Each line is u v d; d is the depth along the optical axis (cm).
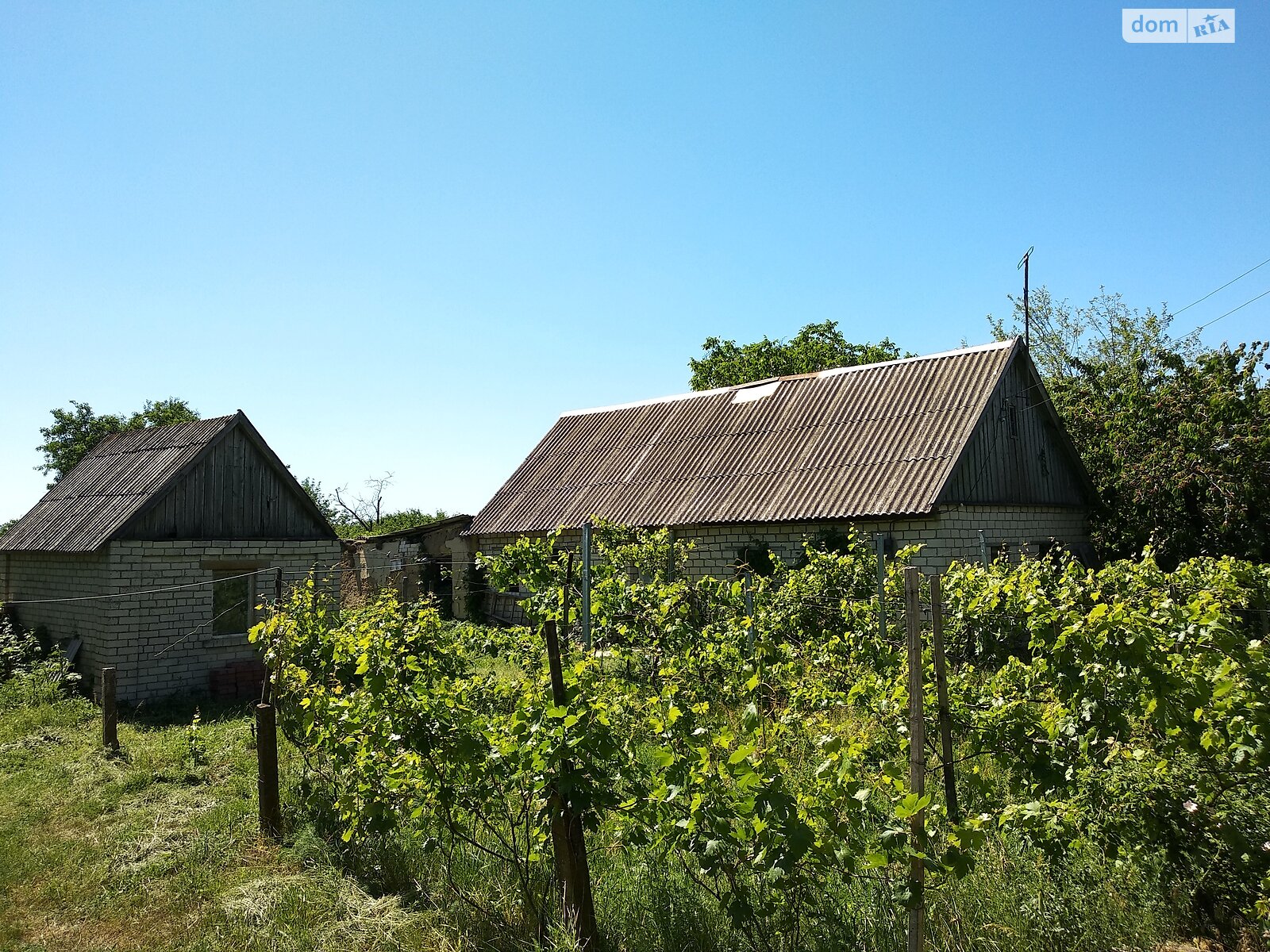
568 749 432
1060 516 1777
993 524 1600
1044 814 449
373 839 622
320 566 1566
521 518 2155
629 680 723
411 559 2397
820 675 703
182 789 837
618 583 895
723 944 451
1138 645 424
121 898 589
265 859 646
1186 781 455
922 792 387
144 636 1375
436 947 496
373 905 552
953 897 451
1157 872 469
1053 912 439
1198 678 421
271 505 1559
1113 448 1691
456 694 540
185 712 1271
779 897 438
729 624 830
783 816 378
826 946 431
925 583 732
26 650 1455
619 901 504
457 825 563
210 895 589
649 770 506
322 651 779
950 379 1745
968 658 663
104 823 744
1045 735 479
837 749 413
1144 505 1623
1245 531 1438
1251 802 449
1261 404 1443
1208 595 485
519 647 904
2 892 607
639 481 2031
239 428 1524
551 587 908
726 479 1852
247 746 976
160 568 1403
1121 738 472
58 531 1508
